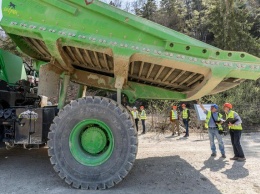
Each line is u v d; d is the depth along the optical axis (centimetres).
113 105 426
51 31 412
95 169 418
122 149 418
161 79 566
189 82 540
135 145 418
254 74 405
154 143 984
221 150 689
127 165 414
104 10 407
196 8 6394
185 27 5356
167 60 409
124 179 464
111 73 605
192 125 1587
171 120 1340
